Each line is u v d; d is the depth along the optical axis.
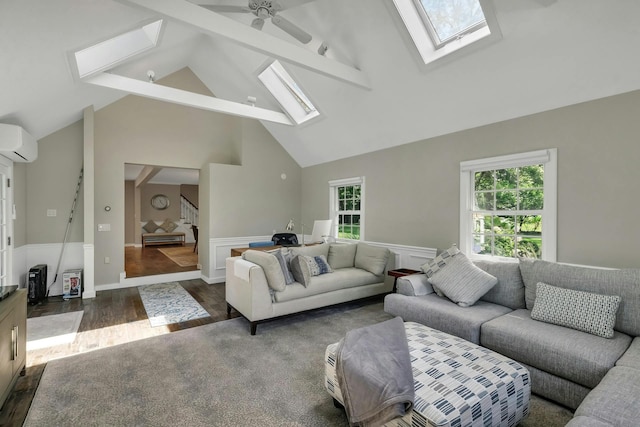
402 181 4.45
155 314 3.71
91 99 4.16
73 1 1.99
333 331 3.20
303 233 6.20
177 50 4.46
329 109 4.66
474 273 2.91
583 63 2.52
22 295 2.22
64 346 2.81
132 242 10.42
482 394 1.48
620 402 1.36
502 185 3.41
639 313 2.08
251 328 3.10
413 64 3.28
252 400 2.03
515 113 3.17
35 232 4.30
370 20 3.09
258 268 3.14
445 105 3.54
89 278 4.38
